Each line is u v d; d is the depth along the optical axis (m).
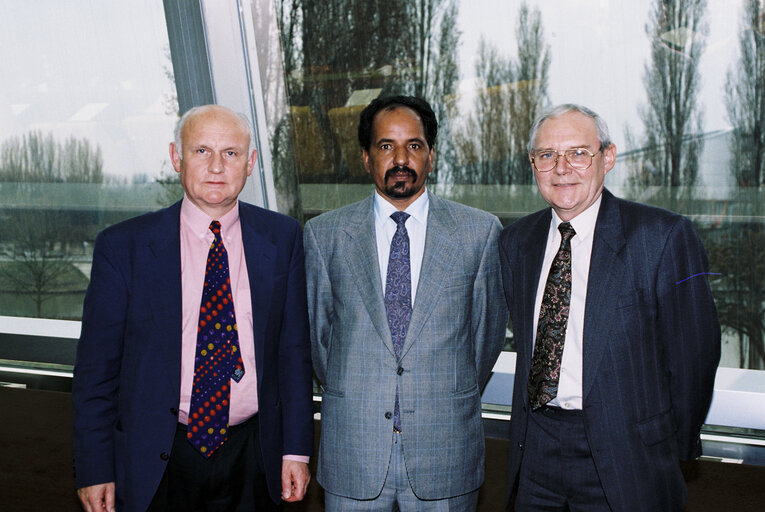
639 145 2.62
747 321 2.75
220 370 1.91
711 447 2.69
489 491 2.86
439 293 2.05
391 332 2.07
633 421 1.84
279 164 3.04
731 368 2.81
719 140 2.54
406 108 2.07
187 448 1.92
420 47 2.68
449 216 2.16
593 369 1.84
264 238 2.01
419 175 2.06
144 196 3.28
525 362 1.97
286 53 2.84
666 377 1.90
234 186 1.92
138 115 3.10
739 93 2.46
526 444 1.98
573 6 2.50
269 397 2.00
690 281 1.82
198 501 1.94
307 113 2.91
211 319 1.92
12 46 3.08
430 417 2.04
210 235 1.97
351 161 2.93
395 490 2.11
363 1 2.66
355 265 2.11
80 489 1.95
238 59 2.88
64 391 3.52
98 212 3.38
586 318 1.85
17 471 3.38
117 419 1.97
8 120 3.27
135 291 1.91
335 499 2.13
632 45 2.50
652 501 1.85
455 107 2.74
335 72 2.80
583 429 1.88
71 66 3.07
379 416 2.04
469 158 2.81
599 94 2.59
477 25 2.60
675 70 2.49
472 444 2.11
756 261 2.65
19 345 3.54
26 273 3.64
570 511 1.95
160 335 1.90
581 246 1.93
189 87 2.94
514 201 2.83
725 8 2.38
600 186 1.90
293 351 2.07
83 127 3.20
